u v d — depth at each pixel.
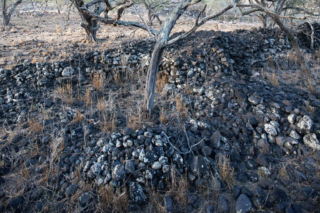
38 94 4.97
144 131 3.72
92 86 5.47
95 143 3.71
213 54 6.10
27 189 3.12
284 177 3.48
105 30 10.89
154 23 15.38
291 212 2.89
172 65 5.71
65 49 6.90
